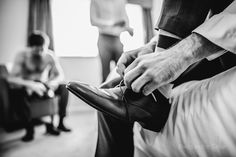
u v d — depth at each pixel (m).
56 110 2.25
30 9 3.67
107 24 2.32
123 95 0.43
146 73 0.36
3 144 1.86
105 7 2.29
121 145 0.56
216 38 0.33
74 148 1.69
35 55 2.35
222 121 0.32
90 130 2.30
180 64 0.35
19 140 1.99
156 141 0.45
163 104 0.43
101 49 2.41
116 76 0.61
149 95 0.42
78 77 4.06
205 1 0.38
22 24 3.72
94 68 4.14
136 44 4.38
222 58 0.43
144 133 0.49
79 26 4.19
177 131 0.39
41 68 2.39
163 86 0.42
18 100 1.98
